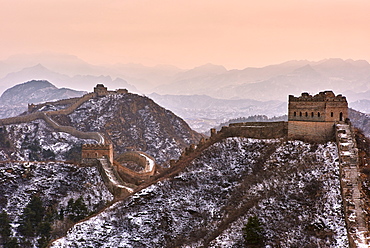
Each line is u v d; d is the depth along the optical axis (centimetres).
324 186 13000
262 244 11869
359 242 10850
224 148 16450
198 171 15875
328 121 14862
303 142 14975
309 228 11906
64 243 14388
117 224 14712
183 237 13575
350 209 11831
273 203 13062
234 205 13950
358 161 13250
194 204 14700
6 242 18250
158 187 15700
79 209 19550
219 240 12469
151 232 14125
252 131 16512
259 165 15088
